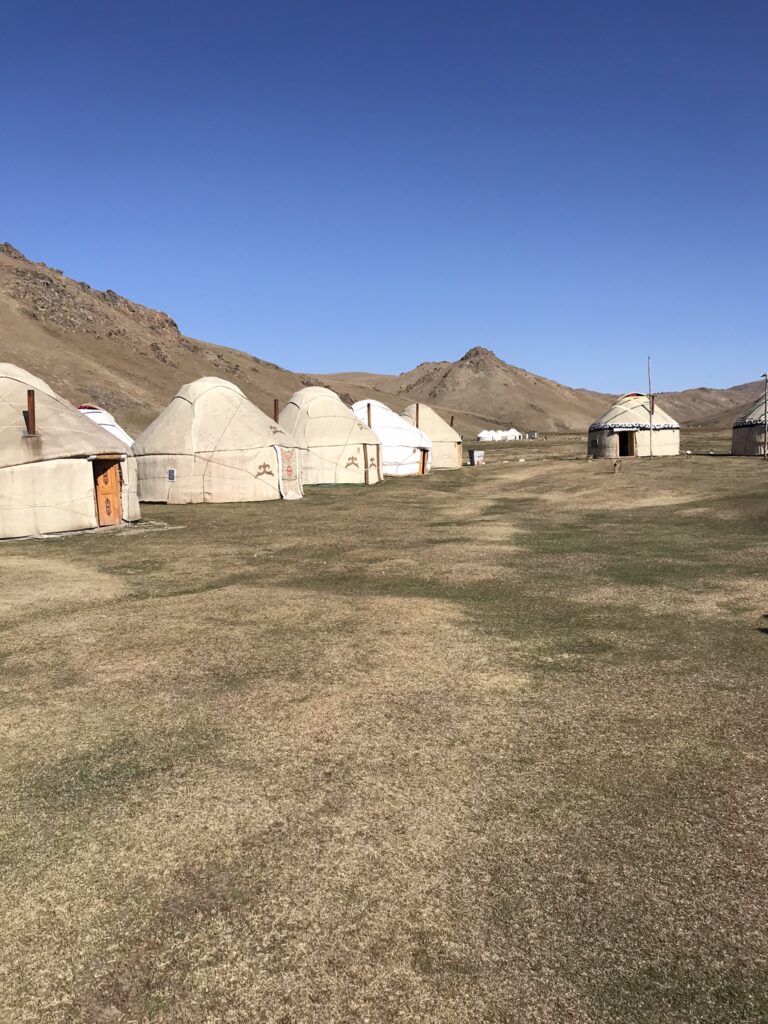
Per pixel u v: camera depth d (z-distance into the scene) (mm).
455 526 16594
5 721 5332
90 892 3355
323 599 9117
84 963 2924
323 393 33188
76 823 3926
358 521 17891
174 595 9594
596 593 9297
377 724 5168
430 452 39031
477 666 6402
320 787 4273
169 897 3311
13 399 17422
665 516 17562
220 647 7055
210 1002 2719
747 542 13180
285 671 6332
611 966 2861
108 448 17594
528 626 7715
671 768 4453
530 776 4375
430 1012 2652
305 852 3631
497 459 51188
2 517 15945
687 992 2729
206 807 4066
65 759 4695
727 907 3186
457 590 9656
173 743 4910
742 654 6602
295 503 23156
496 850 3623
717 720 5141
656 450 41125
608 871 3447
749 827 3793
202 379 26250
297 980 2814
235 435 24375
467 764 4543
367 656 6719
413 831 3803
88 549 14164
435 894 3297
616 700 5559
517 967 2861
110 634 7586
